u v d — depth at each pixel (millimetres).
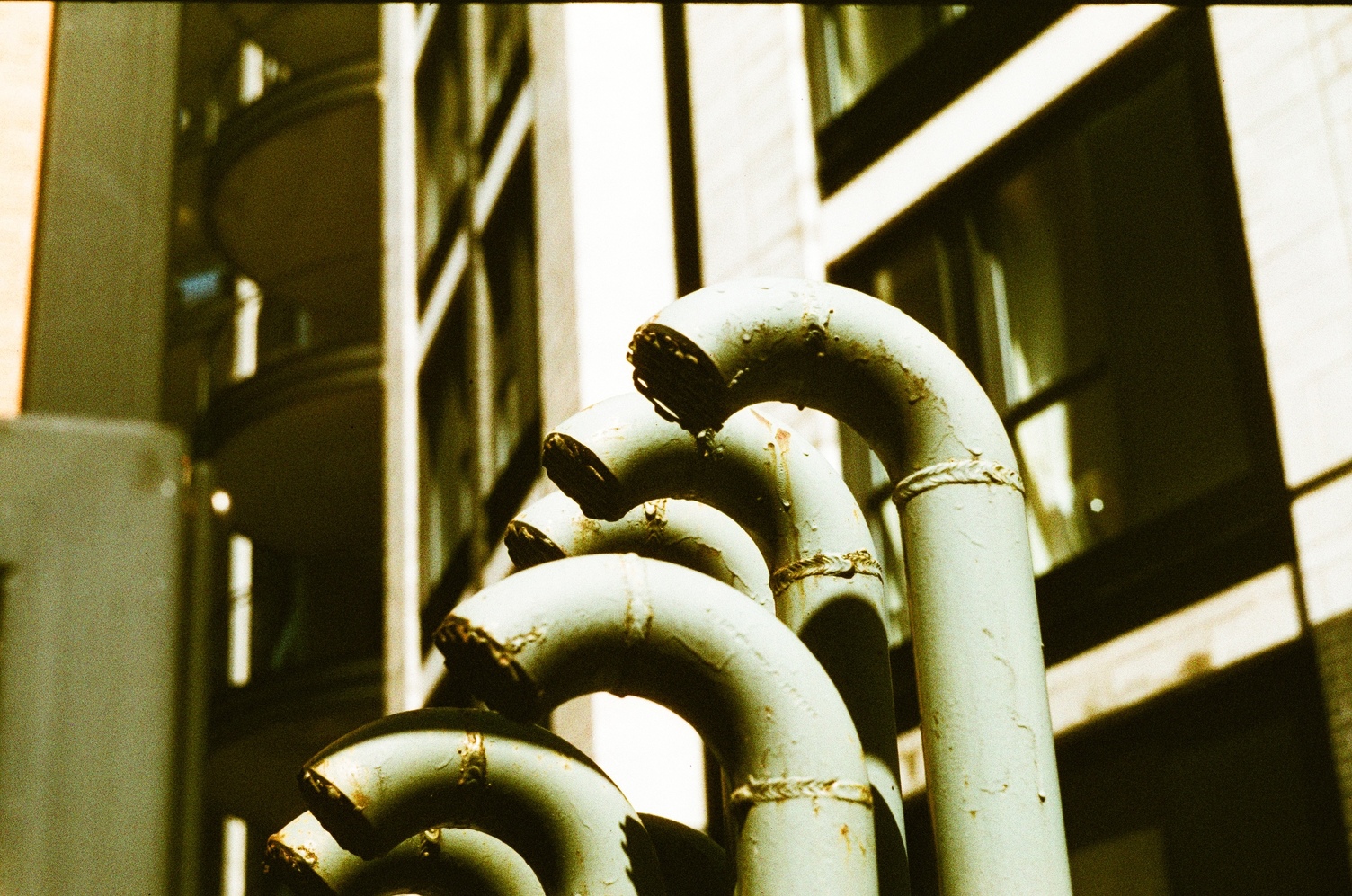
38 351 4676
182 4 5379
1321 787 7102
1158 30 8938
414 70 19203
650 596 3084
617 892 3281
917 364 3309
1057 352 9258
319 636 22938
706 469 3605
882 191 10633
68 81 5105
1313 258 7660
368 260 21656
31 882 1374
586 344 11070
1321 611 7254
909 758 9367
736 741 3104
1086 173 9250
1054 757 3117
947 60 10422
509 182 14242
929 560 3221
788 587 3688
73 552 1477
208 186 20609
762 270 11102
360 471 21297
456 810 3238
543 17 12828
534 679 2959
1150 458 8453
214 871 22547
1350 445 7301
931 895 8984
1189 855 7668
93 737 1430
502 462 14336
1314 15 7906
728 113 11820
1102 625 8414
